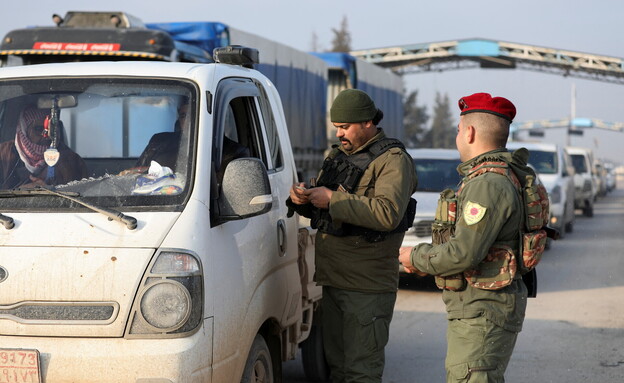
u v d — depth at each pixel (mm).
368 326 4828
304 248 5410
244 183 4125
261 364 4691
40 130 4422
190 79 4477
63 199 4051
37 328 3781
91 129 4461
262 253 4625
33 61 11828
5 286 3830
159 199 4027
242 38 14398
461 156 4203
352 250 4797
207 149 4234
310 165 19078
